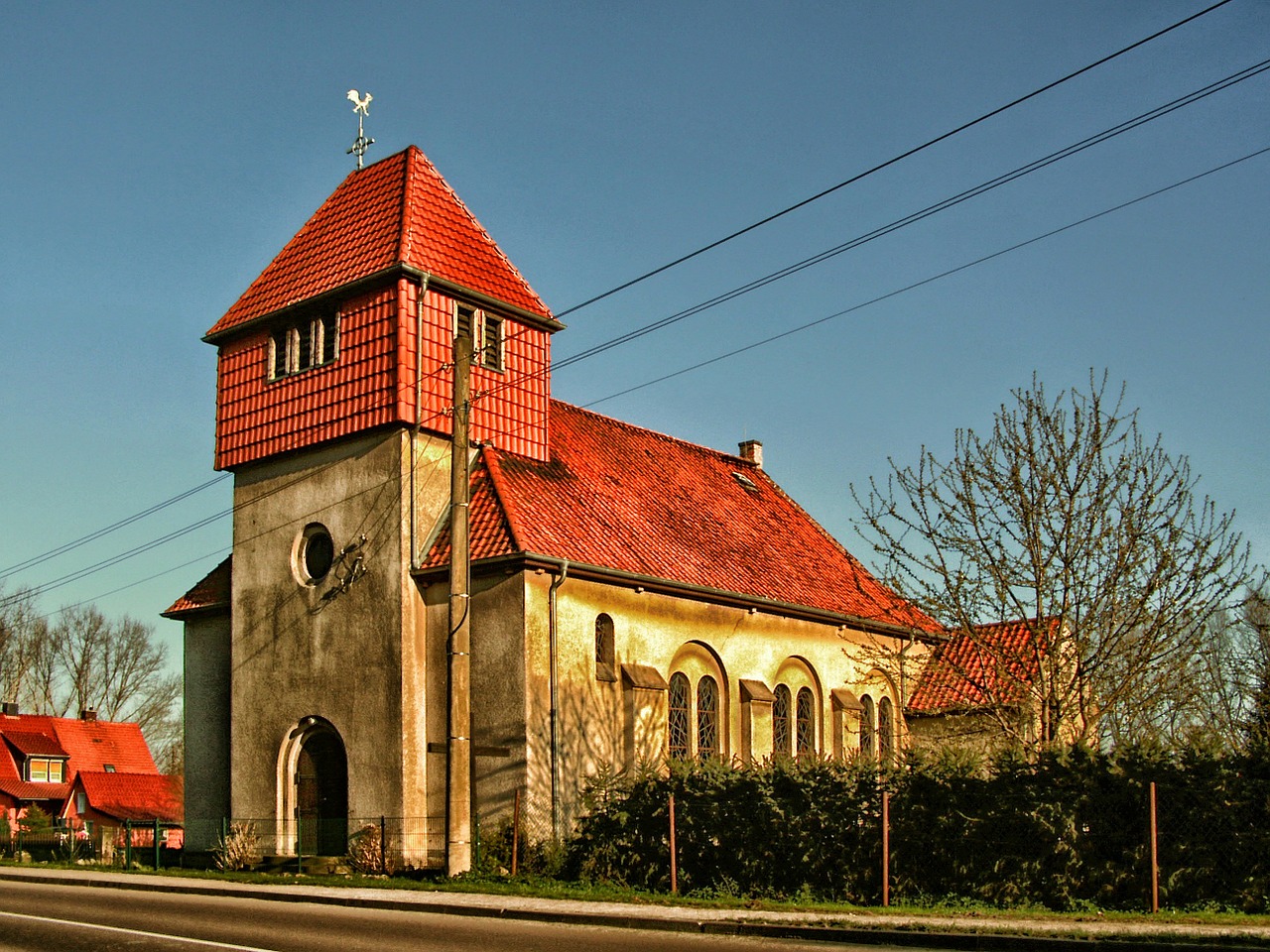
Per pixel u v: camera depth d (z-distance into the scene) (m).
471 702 27.19
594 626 28.34
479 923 18.12
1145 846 18.44
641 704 28.88
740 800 21.64
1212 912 17.62
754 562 34.66
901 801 20.17
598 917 18.20
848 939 15.88
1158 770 18.66
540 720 26.59
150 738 83.94
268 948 15.05
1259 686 25.55
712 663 31.70
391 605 28.20
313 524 30.42
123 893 23.47
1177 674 24.12
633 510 32.81
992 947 15.06
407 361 28.98
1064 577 24.19
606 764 24.50
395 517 28.55
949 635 30.06
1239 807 18.17
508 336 31.61
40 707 79.12
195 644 33.69
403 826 27.12
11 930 16.91
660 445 38.66
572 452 33.66
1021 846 19.23
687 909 18.80
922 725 36.03
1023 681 24.75
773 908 18.70
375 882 23.80
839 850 20.59
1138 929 15.55
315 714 29.34
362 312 29.89
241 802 30.53
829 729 34.66
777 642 33.62
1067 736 24.23
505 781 26.34
